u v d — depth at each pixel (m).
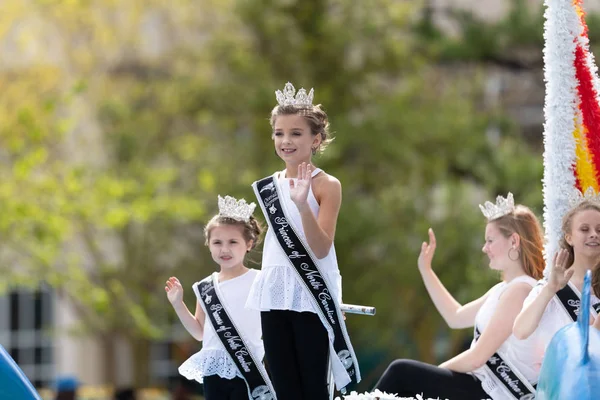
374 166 50.25
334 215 13.98
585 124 15.64
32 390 12.76
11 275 49.09
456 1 55.19
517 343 15.48
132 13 54.78
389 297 49.25
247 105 50.06
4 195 45.09
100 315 53.09
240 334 15.36
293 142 14.12
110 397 50.88
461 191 48.53
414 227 48.47
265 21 51.09
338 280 14.20
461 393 15.63
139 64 55.59
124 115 53.06
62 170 49.72
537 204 43.41
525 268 16.05
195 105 51.59
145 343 56.53
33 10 53.31
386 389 15.74
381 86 53.09
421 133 48.62
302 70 51.53
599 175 15.56
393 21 51.34
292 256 13.92
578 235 14.41
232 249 15.51
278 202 14.09
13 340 64.69
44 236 45.25
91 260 55.09
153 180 49.09
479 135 48.50
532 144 55.78
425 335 51.12
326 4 51.81
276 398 14.39
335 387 15.30
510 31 46.56
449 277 47.44
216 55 51.31
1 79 52.59
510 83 55.69
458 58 48.47
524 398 15.38
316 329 14.02
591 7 48.12
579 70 15.67
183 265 54.12
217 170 50.41
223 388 15.64
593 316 14.31
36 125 46.94
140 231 53.78
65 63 54.62
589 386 11.48
